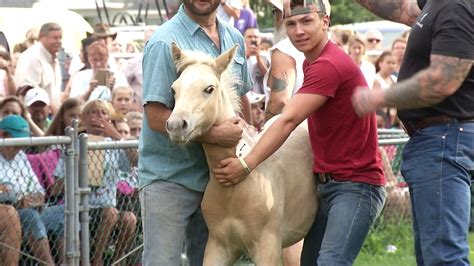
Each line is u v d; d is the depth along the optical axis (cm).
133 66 1712
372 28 2489
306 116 894
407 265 1435
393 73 2011
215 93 853
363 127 915
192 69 855
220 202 902
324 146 928
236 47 872
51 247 1159
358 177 916
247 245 916
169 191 919
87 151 1155
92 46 1631
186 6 923
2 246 1104
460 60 799
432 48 816
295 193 948
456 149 841
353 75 905
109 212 1191
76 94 1617
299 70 1138
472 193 1602
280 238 925
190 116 827
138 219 1244
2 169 1112
